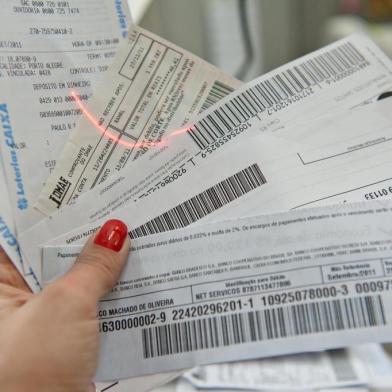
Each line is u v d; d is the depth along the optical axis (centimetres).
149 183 40
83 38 42
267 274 38
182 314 38
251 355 37
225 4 81
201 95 42
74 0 42
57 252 39
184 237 39
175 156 41
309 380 58
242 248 38
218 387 58
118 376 38
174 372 38
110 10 42
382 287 37
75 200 40
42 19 41
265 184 39
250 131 41
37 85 41
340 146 40
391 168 39
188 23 79
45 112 40
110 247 38
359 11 105
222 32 83
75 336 36
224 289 38
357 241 38
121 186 40
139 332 38
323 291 37
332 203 39
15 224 40
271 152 40
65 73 41
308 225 38
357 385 58
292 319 37
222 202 39
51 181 40
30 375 35
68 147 41
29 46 41
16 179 40
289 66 43
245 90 42
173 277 38
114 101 41
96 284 37
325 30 105
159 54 42
